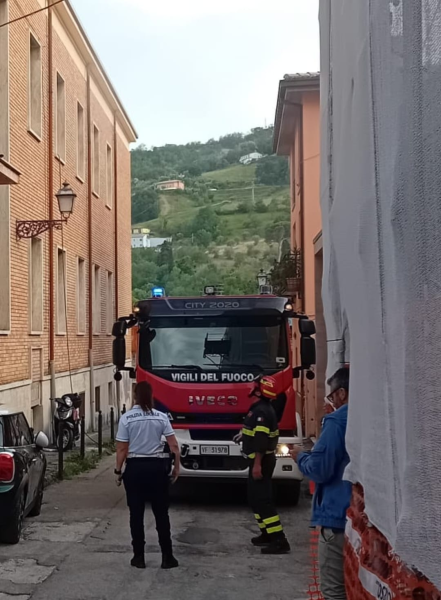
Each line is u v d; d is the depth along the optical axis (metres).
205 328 10.35
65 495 11.12
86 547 7.77
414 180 2.24
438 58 2.05
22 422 8.98
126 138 32.03
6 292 14.74
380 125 2.79
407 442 2.31
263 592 6.25
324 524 4.59
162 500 6.98
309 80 19.56
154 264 72.00
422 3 2.20
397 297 2.45
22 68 16.06
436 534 2.04
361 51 3.35
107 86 25.95
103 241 26.23
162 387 10.16
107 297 26.77
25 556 7.37
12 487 7.83
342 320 4.35
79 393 21.67
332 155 4.95
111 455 17.02
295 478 9.90
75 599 6.00
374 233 2.98
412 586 2.40
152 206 96.31
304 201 19.92
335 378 4.63
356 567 3.84
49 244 18.36
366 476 3.28
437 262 2.04
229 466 9.94
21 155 15.90
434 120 2.07
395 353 2.52
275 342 10.27
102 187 26.67
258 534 8.58
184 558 7.35
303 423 19.45
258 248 79.00
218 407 10.01
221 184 101.81
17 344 15.34
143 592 6.21
